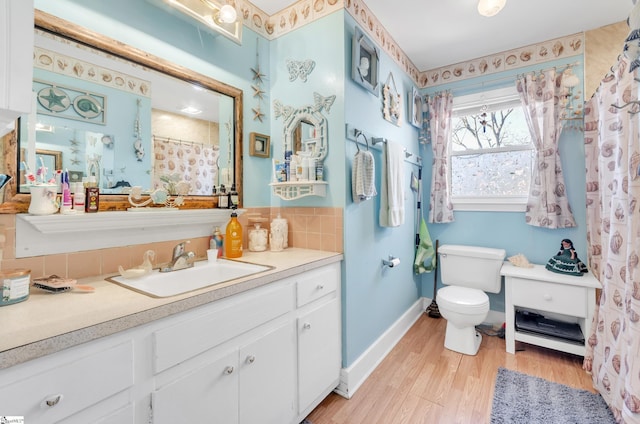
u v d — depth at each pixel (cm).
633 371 125
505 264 241
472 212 273
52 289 95
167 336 86
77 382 69
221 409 102
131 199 129
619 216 150
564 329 210
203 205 159
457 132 286
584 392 167
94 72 119
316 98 180
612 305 153
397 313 243
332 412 156
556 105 229
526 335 211
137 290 100
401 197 221
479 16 202
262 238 180
